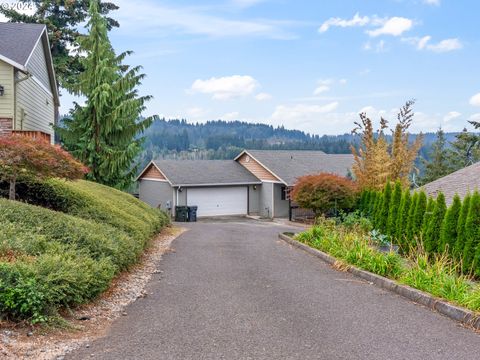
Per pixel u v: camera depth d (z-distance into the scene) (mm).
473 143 36250
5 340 4566
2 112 14867
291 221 28203
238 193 31812
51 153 10125
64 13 33000
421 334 5438
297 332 5371
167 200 30781
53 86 23000
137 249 9523
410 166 20250
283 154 34250
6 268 5262
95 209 11164
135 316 5945
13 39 16781
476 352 4879
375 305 6711
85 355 4484
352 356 4660
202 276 8664
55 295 5398
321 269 9602
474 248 9859
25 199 11172
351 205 20344
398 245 12289
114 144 24078
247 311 6223
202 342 4961
